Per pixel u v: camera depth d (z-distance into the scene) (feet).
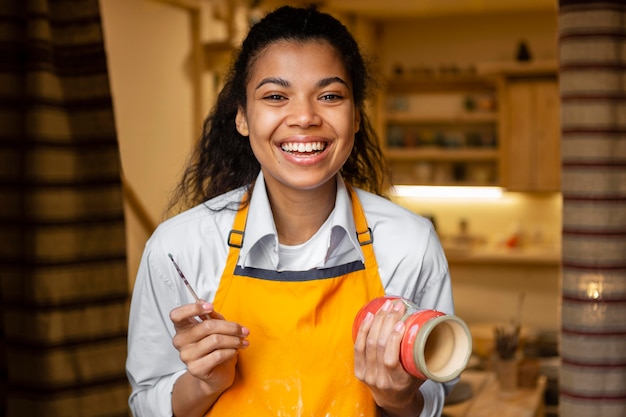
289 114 4.23
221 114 5.16
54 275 8.69
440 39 22.12
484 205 22.15
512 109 21.03
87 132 9.07
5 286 8.73
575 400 8.18
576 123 8.09
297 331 4.57
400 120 22.41
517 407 10.11
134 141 13.04
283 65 4.26
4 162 8.66
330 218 4.74
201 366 4.08
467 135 21.89
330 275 4.66
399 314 3.98
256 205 4.71
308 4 4.59
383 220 4.87
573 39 8.05
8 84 8.60
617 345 8.11
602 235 8.07
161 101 13.78
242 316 4.63
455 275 20.90
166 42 13.88
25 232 8.64
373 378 4.06
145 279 4.80
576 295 8.17
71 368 8.85
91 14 9.00
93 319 9.03
